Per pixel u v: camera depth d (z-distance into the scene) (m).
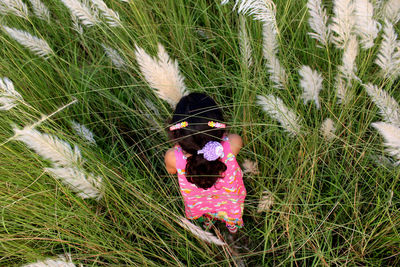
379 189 1.75
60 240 1.65
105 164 1.86
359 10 1.65
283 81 1.84
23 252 1.67
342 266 1.64
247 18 2.12
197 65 2.15
